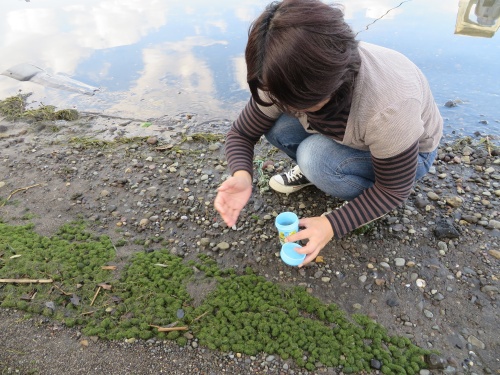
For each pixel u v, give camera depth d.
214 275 1.19
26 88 2.23
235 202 1.08
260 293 1.14
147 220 1.39
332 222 0.98
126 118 1.98
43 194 1.51
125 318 1.07
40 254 1.24
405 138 0.86
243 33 2.63
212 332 1.03
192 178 1.59
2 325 1.05
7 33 2.79
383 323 1.06
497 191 1.43
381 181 0.96
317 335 1.03
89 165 1.67
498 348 1.00
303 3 0.66
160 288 1.14
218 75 2.25
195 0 3.25
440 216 1.36
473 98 1.93
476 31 2.42
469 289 1.13
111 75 2.31
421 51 2.24
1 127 1.93
